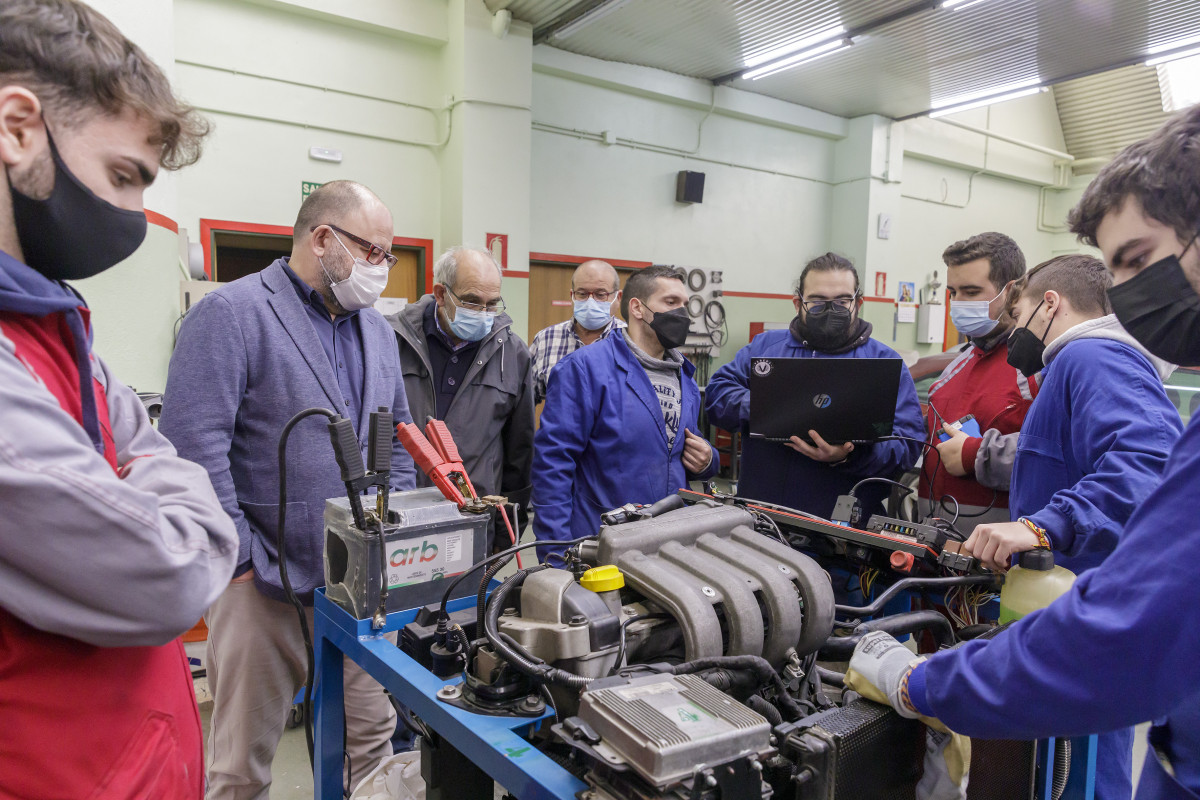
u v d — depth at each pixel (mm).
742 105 5859
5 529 509
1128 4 4344
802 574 931
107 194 613
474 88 4340
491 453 2148
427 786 905
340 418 961
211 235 3873
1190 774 729
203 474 718
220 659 1386
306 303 1450
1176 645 541
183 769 691
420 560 1053
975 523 1690
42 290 601
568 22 4473
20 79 548
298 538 1370
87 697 602
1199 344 674
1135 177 662
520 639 819
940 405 1890
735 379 2145
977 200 7684
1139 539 578
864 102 6168
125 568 547
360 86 4223
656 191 5641
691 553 931
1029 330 1432
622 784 629
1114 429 1086
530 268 5137
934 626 1055
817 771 685
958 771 813
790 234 6523
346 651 1023
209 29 3744
